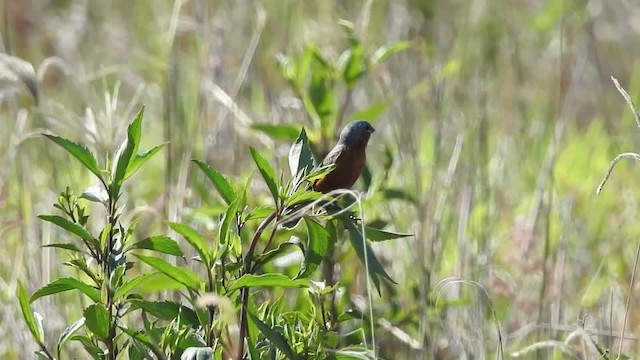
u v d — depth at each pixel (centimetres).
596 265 1106
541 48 1602
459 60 1420
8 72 927
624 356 841
